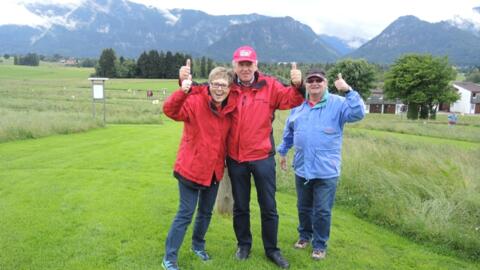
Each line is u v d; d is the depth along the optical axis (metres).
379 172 7.54
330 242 5.28
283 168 5.41
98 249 4.58
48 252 4.47
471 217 6.01
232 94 4.11
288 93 4.20
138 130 17.00
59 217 5.52
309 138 4.58
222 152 4.16
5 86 63.22
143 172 8.59
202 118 3.96
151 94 53.50
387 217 6.23
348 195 7.18
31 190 6.79
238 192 4.36
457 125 37.62
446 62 60.50
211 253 4.63
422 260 5.00
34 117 16.03
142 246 4.70
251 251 4.75
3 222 5.29
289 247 4.99
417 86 59.62
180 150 4.12
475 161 10.72
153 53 116.44
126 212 5.81
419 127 28.94
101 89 20.67
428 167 8.14
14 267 4.12
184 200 4.09
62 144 12.27
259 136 4.19
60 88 64.25
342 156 8.89
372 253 5.05
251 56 4.09
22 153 10.49
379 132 25.00
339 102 4.59
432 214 5.94
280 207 6.75
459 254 5.27
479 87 86.88
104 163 9.41
